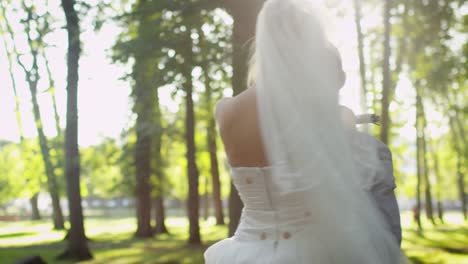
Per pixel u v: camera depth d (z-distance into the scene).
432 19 16.97
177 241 27.30
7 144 53.50
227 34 11.88
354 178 1.54
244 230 1.65
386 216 1.59
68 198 19.08
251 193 1.62
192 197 24.41
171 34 11.37
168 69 11.51
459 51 19.02
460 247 22.39
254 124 1.62
